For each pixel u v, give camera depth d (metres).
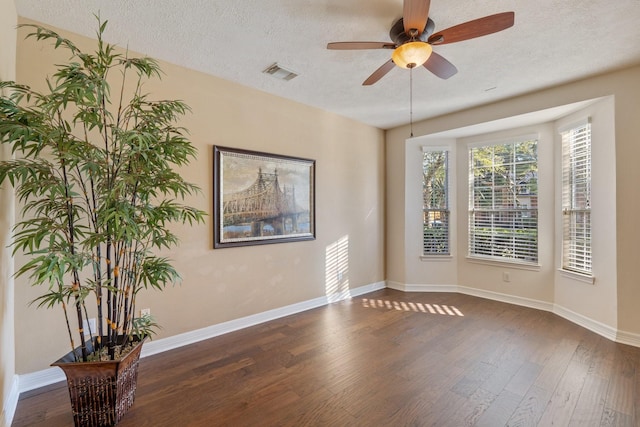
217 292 3.01
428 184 4.71
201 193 2.89
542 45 2.43
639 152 2.72
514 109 3.54
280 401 1.96
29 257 2.07
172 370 2.34
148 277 1.85
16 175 1.45
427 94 3.45
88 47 2.32
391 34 2.16
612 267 2.89
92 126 1.67
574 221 3.44
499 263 4.16
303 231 3.75
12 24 1.89
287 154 3.59
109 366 1.67
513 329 3.15
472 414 1.83
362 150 4.54
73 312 2.22
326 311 3.73
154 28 2.20
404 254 4.71
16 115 1.46
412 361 2.48
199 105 2.88
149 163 1.79
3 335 1.68
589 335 2.98
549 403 1.92
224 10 2.00
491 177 4.28
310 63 2.73
